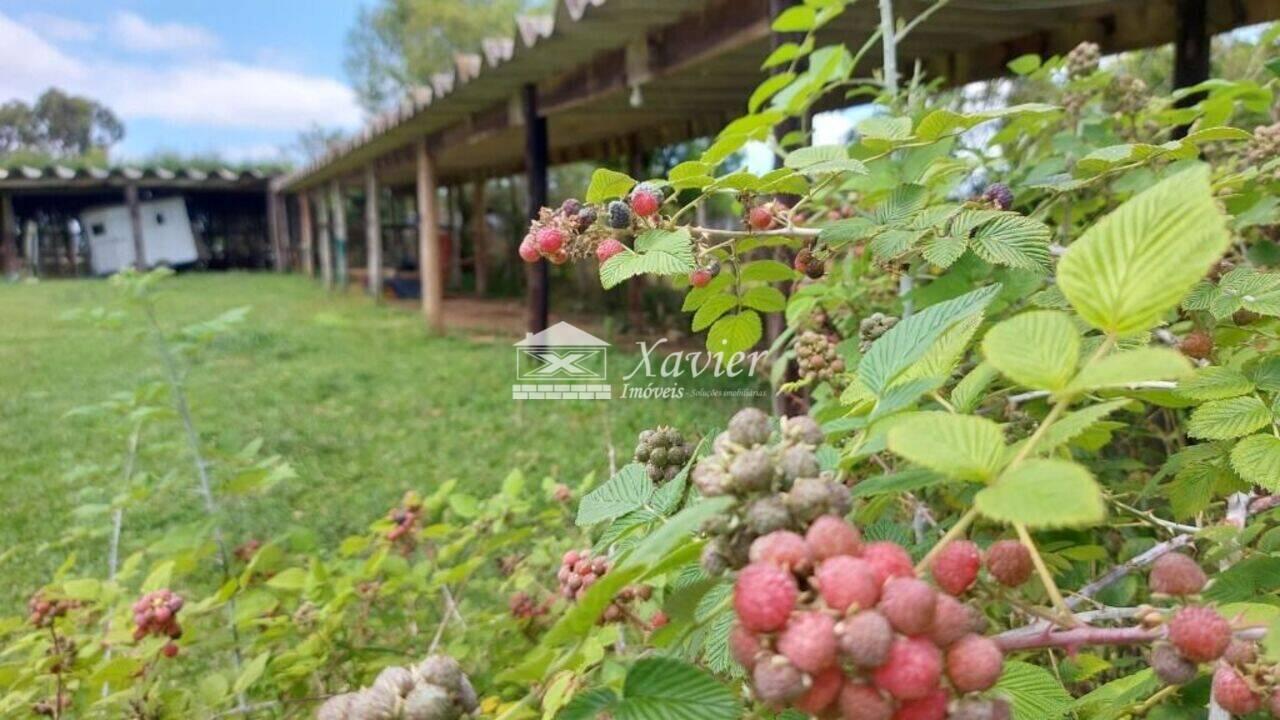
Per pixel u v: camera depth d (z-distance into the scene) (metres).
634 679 0.63
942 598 0.51
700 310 1.26
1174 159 1.42
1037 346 0.58
